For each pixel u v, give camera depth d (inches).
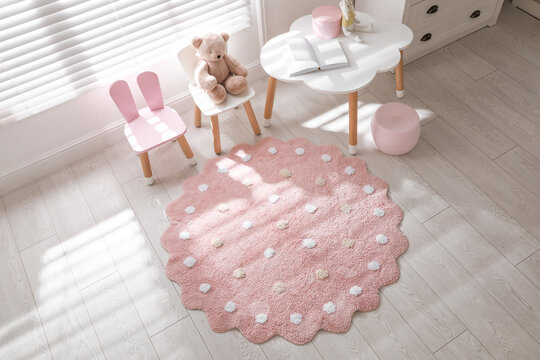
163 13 88.1
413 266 80.4
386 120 91.8
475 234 83.2
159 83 92.9
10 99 84.2
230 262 82.4
